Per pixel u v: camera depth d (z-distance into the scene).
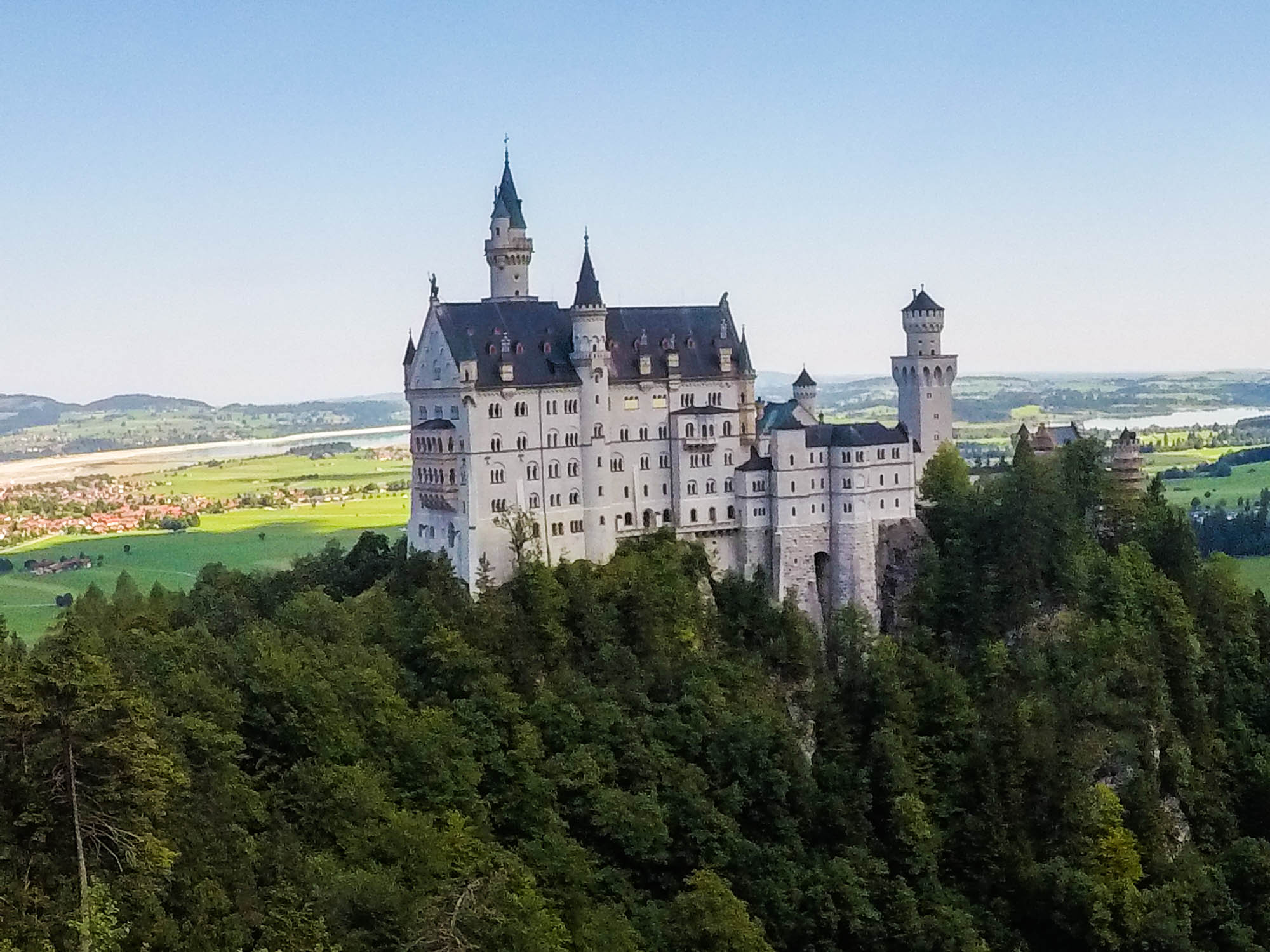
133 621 157.75
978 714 173.50
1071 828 163.50
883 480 194.75
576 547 180.00
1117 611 190.62
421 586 171.25
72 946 91.00
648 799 148.50
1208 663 194.38
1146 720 178.25
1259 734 190.00
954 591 191.75
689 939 136.25
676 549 183.00
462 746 145.12
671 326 193.12
